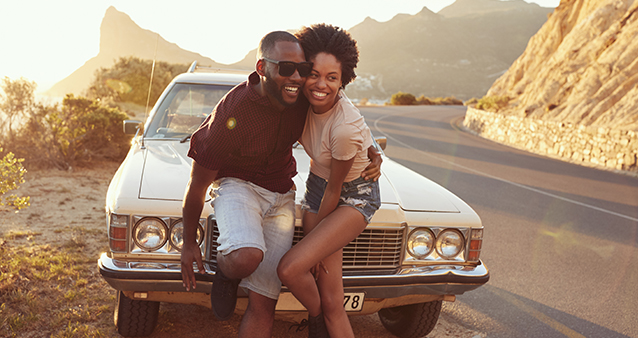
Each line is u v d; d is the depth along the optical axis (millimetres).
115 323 2945
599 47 26031
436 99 60469
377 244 2611
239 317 3381
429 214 2734
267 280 2195
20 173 4191
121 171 2930
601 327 3676
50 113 8305
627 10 27391
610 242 6008
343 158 2076
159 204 2434
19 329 2949
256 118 2027
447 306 3936
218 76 4352
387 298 2717
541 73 31438
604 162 14469
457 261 2764
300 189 2703
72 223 5188
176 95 4043
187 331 3127
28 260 3936
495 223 6574
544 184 10141
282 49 1902
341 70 2027
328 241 2125
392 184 3012
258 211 2178
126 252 2400
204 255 2453
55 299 3375
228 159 2162
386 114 32281
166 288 2379
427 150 14984
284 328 3264
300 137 2301
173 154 3209
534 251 5434
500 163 13180
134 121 3996
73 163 8023
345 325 2297
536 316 3811
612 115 19141
